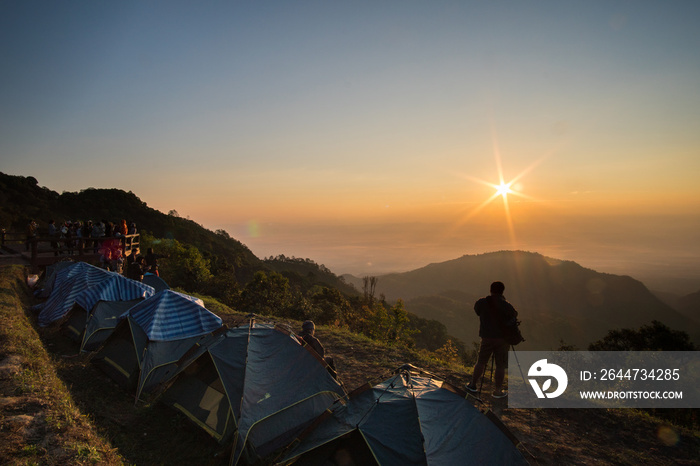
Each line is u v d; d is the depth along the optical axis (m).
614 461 5.94
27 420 4.62
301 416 5.95
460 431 4.50
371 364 9.95
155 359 7.36
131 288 10.26
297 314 26.11
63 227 18.11
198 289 27.28
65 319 10.07
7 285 12.91
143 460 5.10
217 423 5.70
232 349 6.25
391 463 4.08
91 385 7.25
